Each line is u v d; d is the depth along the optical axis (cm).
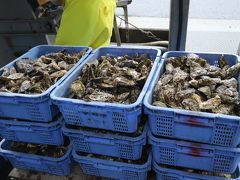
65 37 158
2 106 110
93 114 94
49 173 126
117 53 134
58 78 114
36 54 146
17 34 179
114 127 95
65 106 95
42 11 167
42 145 125
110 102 95
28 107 105
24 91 108
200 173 99
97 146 105
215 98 90
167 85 102
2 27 177
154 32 286
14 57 195
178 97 94
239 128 80
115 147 102
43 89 109
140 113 91
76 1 155
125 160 107
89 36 156
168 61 117
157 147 96
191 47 228
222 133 84
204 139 88
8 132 120
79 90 103
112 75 110
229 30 247
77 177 122
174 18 144
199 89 96
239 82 101
